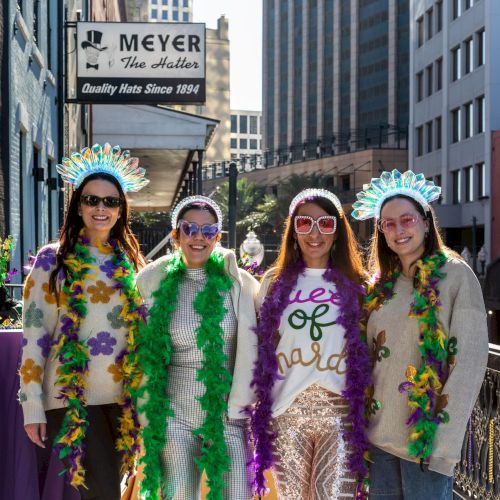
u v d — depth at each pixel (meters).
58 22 14.91
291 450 3.71
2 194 9.24
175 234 4.05
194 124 16.59
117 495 3.73
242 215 71.81
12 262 9.65
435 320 3.43
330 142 107.81
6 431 4.00
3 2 9.25
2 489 4.00
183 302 3.92
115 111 16.48
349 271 3.94
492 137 40.00
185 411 3.84
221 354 3.81
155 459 3.75
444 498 3.42
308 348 3.72
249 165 106.75
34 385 3.63
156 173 23.31
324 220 3.83
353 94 104.50
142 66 12.82
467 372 3.35
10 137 9.52
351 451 3.65
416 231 3.61
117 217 3.91
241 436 3.90
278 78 123.69
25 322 3.69
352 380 3.62
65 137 15.88
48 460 4.12
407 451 3.43
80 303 3.70
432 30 49.47
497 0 40.09
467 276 3.47
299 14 118.25
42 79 12.84
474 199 42.44
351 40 104.94
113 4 36.69
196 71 12.86
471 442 4.91
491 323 12.04
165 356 3.80
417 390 3.39
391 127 81.81
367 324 3.72
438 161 48.38
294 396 3.70
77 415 3.61
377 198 3.84
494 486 4.45
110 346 3.75
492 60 40.25
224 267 4.02
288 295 3.82
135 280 3.96
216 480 3.72
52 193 14.30
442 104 47.56
